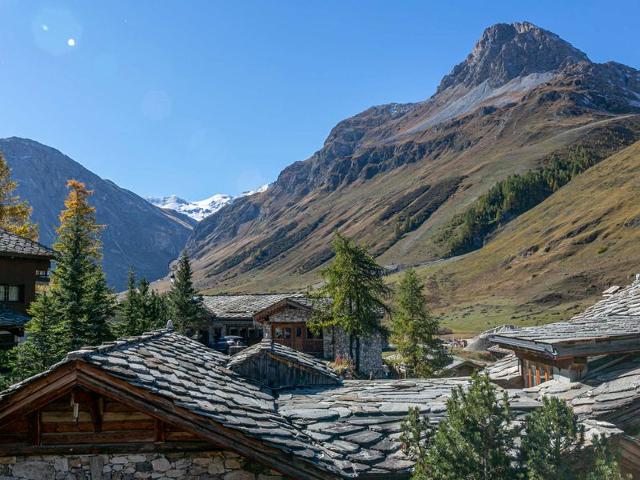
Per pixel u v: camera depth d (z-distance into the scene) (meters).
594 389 9.47
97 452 7.80
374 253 195.12
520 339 10.98
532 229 145.75
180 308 44.16
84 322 26.44
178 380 8.27
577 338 9.91
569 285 100.25
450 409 7.14
